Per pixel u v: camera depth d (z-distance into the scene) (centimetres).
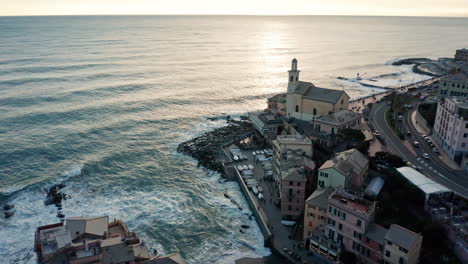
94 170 11950
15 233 8694
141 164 12512
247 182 10794
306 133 12506
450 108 10656
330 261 7550
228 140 14375
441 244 7131
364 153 10369
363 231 7069
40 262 6850
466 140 9850
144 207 9994
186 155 13250
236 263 7906
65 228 7275
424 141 11744
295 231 8644
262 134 14025
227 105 19600
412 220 7688
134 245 7244
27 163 12200
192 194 10700
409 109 15662
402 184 8494
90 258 6488
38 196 10331
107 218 8094
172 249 8394
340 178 8381
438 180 8994
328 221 7700
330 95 13625
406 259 6438
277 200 9769
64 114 16850
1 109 17038
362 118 13750
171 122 16675
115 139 14500
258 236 8825
